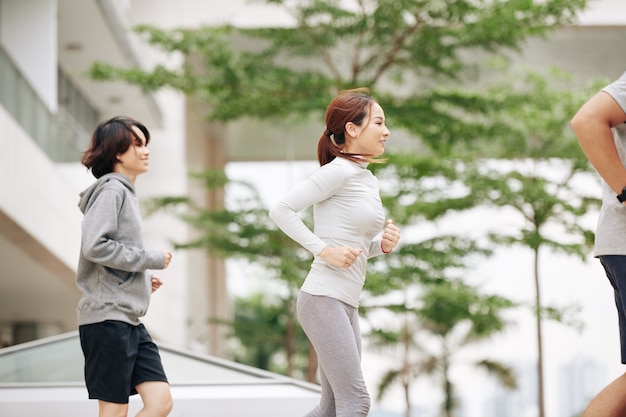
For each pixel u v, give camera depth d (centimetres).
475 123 2403
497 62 2780
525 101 2453
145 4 3403
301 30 2358
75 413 912
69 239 2214
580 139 506
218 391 972
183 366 1084
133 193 645
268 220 2456
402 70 2406
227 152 4253
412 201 2512
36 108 1970
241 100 2342
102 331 612
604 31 3434
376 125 604
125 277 627
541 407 2625
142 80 2342
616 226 516
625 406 523
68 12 2475
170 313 3231
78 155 2392
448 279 2453
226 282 4434
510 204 2552
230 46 2372
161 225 3269
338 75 2356
